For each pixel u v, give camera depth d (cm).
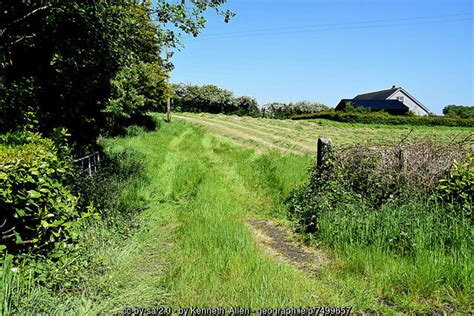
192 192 797
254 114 6116
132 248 453
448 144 640
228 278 383
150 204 686
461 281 377
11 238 352
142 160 1098
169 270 404
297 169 989
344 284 383
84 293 341
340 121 4350
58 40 600
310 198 655
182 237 508
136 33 659
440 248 452
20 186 339
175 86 6025
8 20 562
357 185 643
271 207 733
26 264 350
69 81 661
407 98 6531
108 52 657
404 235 474
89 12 562
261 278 379
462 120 4153
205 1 603
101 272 388
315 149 1814
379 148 652
